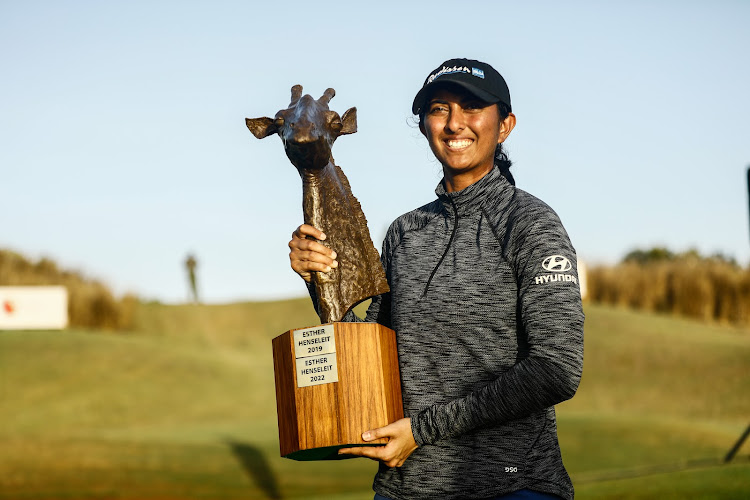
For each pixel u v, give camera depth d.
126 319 29.16
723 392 22.50
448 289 2.79
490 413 2.58
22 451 13.52
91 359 23.31
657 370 24.55
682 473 8.86
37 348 23.98
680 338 27.44
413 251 2.96
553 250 2.67
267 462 13.32
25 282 28.20
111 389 21.12
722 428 16.42
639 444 14.05
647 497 7.68
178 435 16.45
